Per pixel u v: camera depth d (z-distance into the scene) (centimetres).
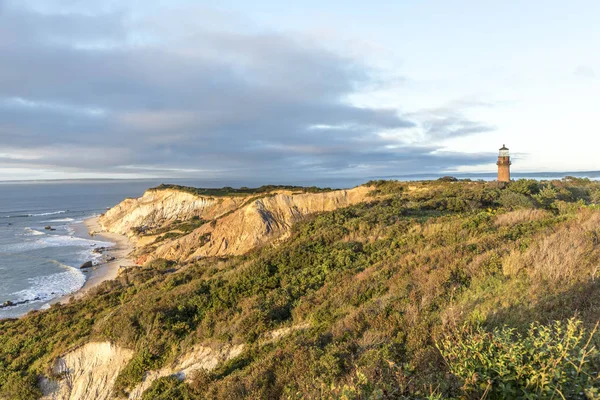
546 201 2548
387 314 857
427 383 476
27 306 3164
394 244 1587
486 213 1798
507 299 728
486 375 393
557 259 820
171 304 1548
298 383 701
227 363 1036
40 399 1405
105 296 2259
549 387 355
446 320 687
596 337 485
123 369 1302
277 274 1622
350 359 711
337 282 1298
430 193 3120
